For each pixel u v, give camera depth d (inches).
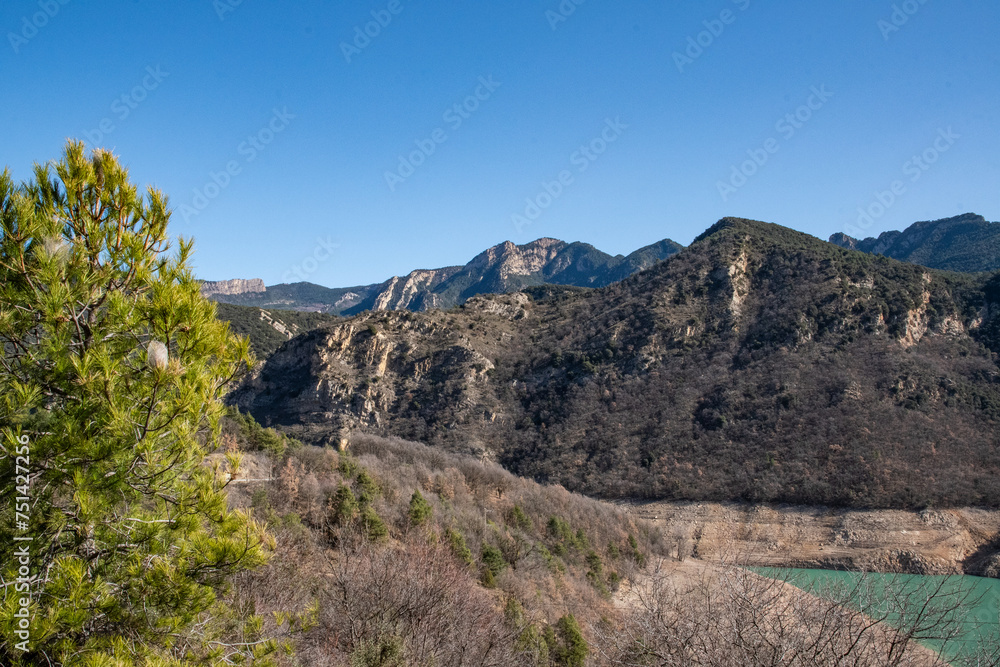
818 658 244.4
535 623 678.5
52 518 209.8
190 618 222.5
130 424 214.4
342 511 823.1
